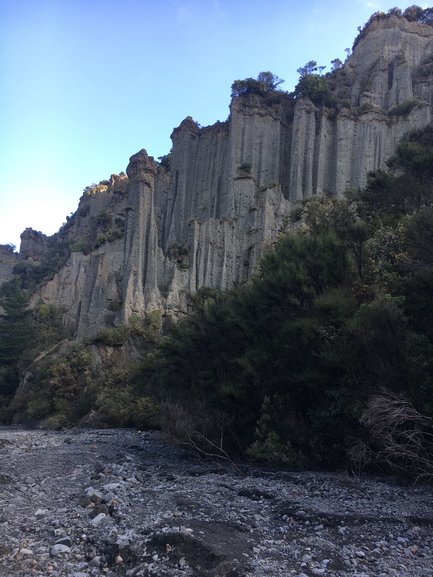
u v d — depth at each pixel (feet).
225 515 39.75
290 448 60.49
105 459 72.02
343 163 247.09
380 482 52.39
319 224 100.37
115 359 181.06
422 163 107.34
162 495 46.42
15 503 45.09
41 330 245.65
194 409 74.08
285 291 68.95
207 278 220.64
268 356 65.82
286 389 65.41
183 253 235.81
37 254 412.98
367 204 118.21
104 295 219.61
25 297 241.35
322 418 59.47
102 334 187.01
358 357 55.83
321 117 259.19
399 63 278.87
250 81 276.41
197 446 72.95
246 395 68.80
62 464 65.92
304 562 30.78
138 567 29.63
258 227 222.48
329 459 59.77
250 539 34.63
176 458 76.38
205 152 277.64
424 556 32.50
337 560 31.32
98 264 229.25
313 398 63.46
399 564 30.86
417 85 277.23
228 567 29.19
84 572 29.71
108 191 369.50
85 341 193.47
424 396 49.98
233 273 218.38
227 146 269.23
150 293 216.13
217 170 268.62
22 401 190.19
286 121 271.49
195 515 39.45
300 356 62.80
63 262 304.71
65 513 41.52
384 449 51.93
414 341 53.83
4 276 400.47
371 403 49.55
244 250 221.87
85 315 220.84
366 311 55.21
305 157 252.42
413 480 51.85
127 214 239.91
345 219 82.23
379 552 33.06
